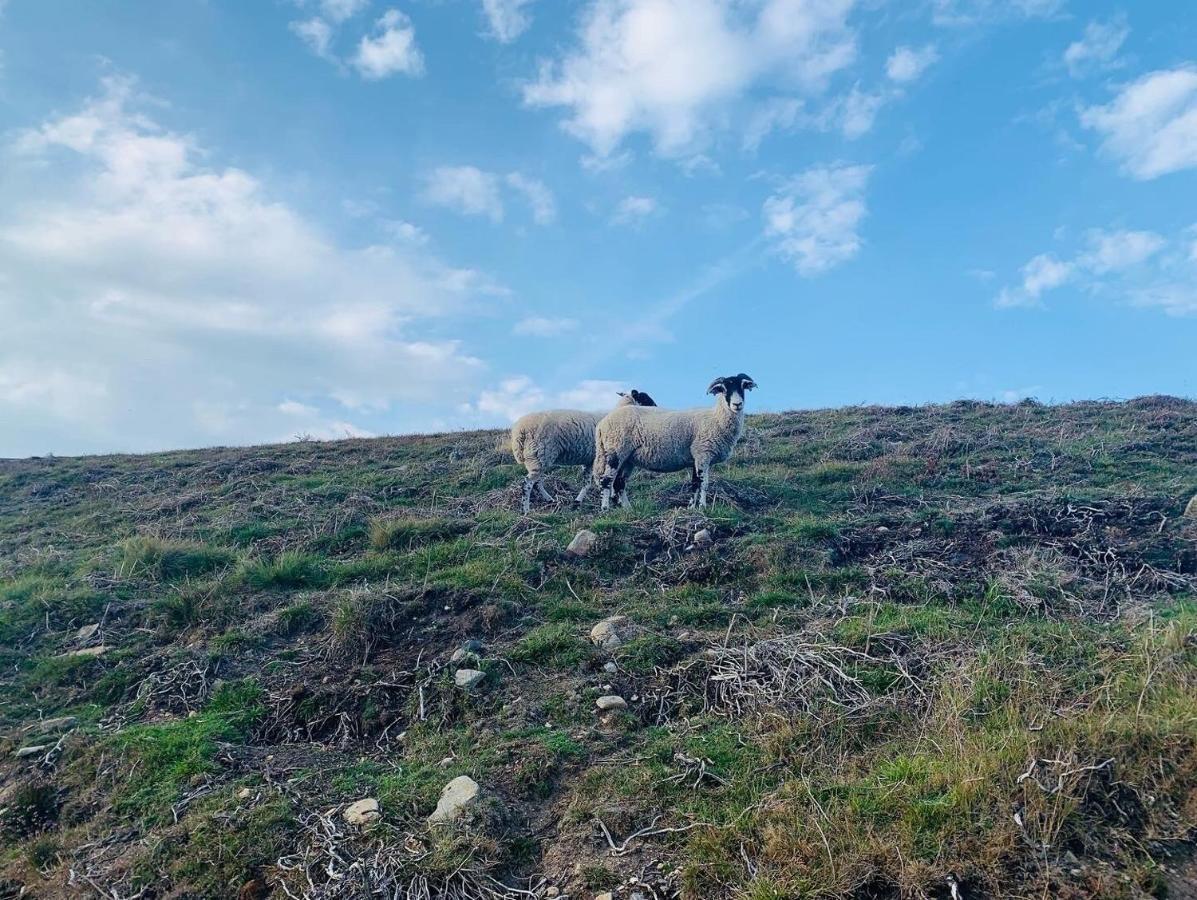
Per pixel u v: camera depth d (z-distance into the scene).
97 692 7.54
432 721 6.60
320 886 4.80
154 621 8.82
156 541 10.65
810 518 10.27
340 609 8.27
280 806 5.54
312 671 7.54
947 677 6.19
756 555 9.03
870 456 14.00
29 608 9.20
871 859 4.42
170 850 5.27
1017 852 4.36
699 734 6.05
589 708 6.53
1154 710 5.37
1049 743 5.07
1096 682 6.02
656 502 12.20
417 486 14.28
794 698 6.26
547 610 8.30
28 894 5.16
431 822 5.24
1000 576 8.26
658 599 8.43
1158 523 9.34
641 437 11.52
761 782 5.39
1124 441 13.21
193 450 20.86
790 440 15.73
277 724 6.82
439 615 8.30
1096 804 4.62
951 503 10.95
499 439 18.14
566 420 12.09
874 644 6.91
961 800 4.70
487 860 4.91
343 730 6.68
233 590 9.35
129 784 6.06
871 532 9.77
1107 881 4.16
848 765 5.45
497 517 11.26
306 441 20.94
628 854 4.89
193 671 7.57
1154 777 4.74
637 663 7.07
